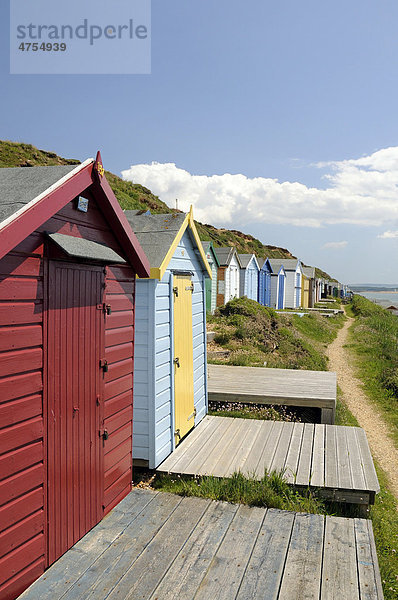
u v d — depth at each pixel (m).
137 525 4.18
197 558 3.69
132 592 3.26
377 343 19.02
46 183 3.42
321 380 9.65
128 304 4.74
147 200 34.88
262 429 7.08
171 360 6.16
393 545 4.91
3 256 2.81
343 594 3.30
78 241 3.63
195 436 6.73
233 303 19.42
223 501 4.71
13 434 3.07
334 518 4.40
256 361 12.77
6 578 3.06
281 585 3.38
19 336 3.10
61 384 3.57
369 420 9.72
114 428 4.49
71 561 3.59
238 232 65.69
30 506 3.26
